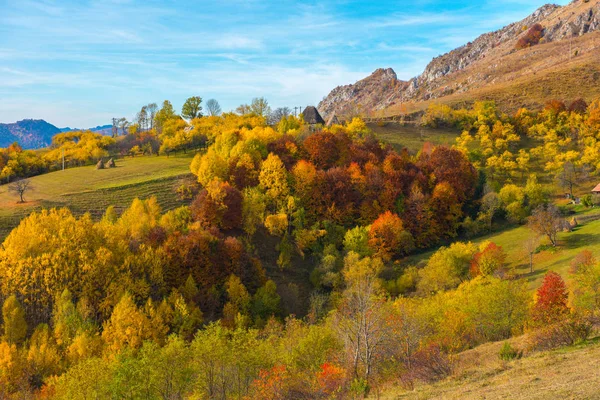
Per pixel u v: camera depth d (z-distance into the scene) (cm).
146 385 3944
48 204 10525
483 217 11325
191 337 7200
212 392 4131
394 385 3762
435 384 3388
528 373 3061
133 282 8056
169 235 8975
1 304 7588
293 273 9612
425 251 10825
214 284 8594
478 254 8650
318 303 8219
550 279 5053
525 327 4897
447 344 4884
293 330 5944
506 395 2653
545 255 8569
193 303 7775
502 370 3356
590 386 2427
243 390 4203
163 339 6731
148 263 8256
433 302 5819
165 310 7244
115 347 6159
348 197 11550
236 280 8312
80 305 7325
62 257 8056
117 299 7669
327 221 10869
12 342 6788
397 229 10206
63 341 6625
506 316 5119
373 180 11919
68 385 4181
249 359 4225
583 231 9144
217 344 4197
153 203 10331
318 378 4081
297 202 11019
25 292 7662
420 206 11250
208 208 9988
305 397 3897
